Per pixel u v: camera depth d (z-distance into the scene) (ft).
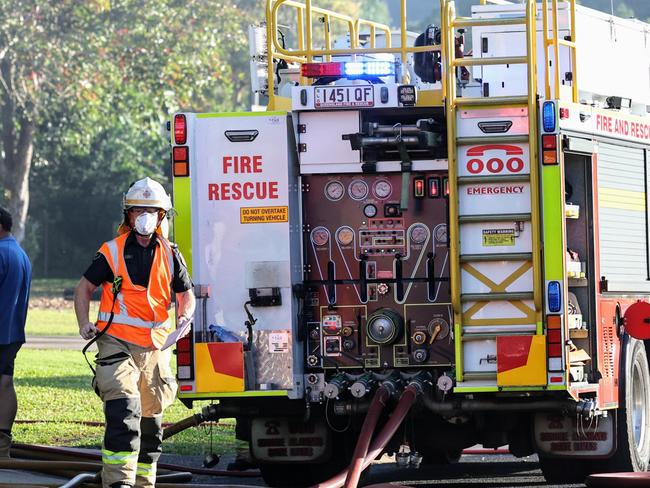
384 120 97.76
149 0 469.57
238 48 520.01
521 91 112.98
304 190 98.94
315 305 98.89
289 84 122.52
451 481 108.17
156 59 471.62
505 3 126.72
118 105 484.33
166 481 99.25
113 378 81.41
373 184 98.58
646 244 108.47
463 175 90.63
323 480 102.99
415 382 93.20
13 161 504.02
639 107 130.82
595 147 98.07
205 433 136.46
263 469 103.30
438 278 98.02
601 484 91.50
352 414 95.45
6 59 461.78
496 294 90.17
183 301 85.97
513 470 115.85
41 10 449.48
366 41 145.69
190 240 95.14
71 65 453.58
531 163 89.86
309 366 98.48
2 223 104.17
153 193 83.46
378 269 98.58
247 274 95.14
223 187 95.61
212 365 94.12
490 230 90.43
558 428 96.73
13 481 88.84
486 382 90.07
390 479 109.91
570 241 98.58
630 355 103.60
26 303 103.24
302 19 121.29
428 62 117.91
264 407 97.71
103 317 82.79
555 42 102.89
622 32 125.80
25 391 170.40
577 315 96.43
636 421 107.65
